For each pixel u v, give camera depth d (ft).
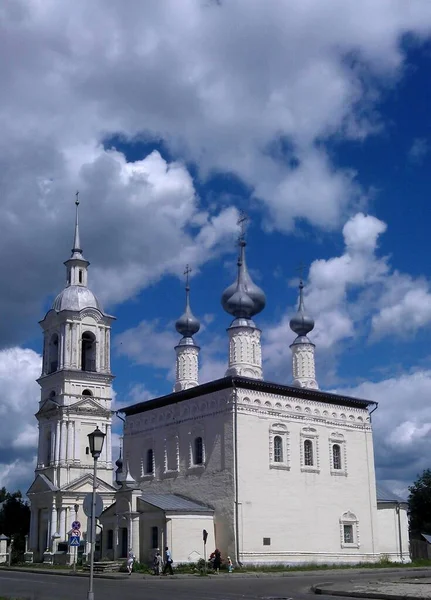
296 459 220.23
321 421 230.07
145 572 184.96
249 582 157.79
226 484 206.39
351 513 229.66
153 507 201.87
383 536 242.37
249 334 246.06
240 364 242.58
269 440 214.90
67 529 240.53
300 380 270.05
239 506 202.80
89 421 256.52
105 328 269.64
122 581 162.09
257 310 253.24
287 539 211.00
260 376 244.42
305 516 217.15
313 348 275.18
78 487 245.24
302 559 212.64
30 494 255.09
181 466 223.51
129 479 211.82
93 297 271.49
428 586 126.62
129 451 246.88
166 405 235.20
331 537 222.28
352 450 236.43
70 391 256.11
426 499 362.12
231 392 211.82
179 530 198.80
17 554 248.32
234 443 207.10
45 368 267.80
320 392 230.07
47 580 160.25
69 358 259.39
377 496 251.19
